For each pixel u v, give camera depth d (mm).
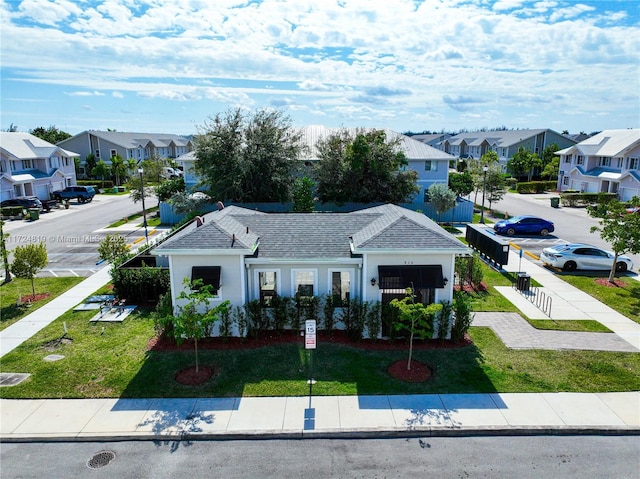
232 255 14977
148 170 51500
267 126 34969
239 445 10445
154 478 9344
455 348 15070
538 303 19359
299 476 9391
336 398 12195
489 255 25531
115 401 12062
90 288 21234
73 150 73062
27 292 20688
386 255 15047
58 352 14773
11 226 36656
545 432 10852
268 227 17344
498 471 9539
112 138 74500
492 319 17641
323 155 35938
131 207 46812
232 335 15703
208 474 9461
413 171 36125
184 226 24406
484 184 38375
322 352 14688
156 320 14922
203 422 11148
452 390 12578
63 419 11273
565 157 56969
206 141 34156
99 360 14211
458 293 17375
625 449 10297
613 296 20203
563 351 14914
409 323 14992
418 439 10672
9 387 12695
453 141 98438
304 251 15758
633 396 12320
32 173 50219
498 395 12344
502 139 76125
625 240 20781
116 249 23188
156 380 13078
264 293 16266
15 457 10016
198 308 15328
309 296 15820
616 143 48750
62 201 49906
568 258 24219
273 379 13133
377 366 13852
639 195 42938
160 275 18938
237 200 35156
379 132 35438
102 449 10289
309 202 33219
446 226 37031
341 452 10195
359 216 18234
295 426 10977
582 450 10250
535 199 51875
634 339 15852
